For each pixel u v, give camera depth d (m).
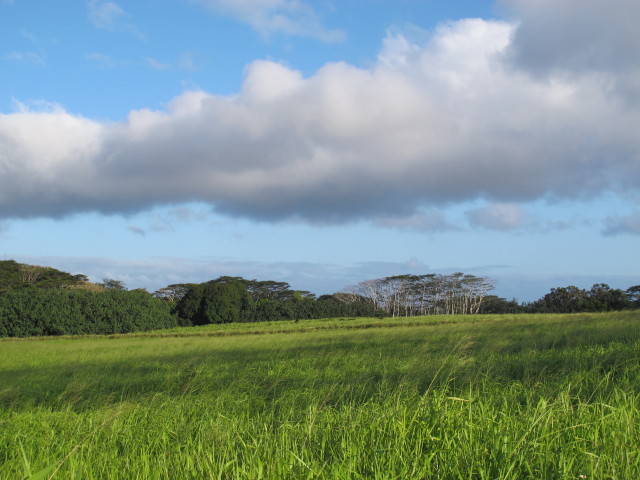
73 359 19.66
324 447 4.21
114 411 6.67
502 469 3.34
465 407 4.98
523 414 4.66
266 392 8.36
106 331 54.41
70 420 6.81
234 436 4.89
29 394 10.05
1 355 23.64
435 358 9.60
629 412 4.45
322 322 52.34
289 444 4.32
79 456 4.61
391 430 4.33
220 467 3.78
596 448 3.72
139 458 4.52
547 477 3.30
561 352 10.16
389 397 5.88
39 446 5.31
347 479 3.46
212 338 36.12
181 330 54.19
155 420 6.22
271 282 93.25
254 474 3.57
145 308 57.88
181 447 4.88
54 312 52.06
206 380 10.02
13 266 85.44
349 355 13.36
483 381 6.60
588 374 6.61
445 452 3.79
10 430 6.22
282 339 26.73
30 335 52.06
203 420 5.93
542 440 3.83
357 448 3.93
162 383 10.06
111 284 95.00
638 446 3.72
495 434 3.94
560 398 4.95
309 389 7.77
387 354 13.29
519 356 9.81
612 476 3.21
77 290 57.12
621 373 7.14
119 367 14.59
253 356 16.02
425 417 4.58
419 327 30.56
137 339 40.75
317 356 13.96
